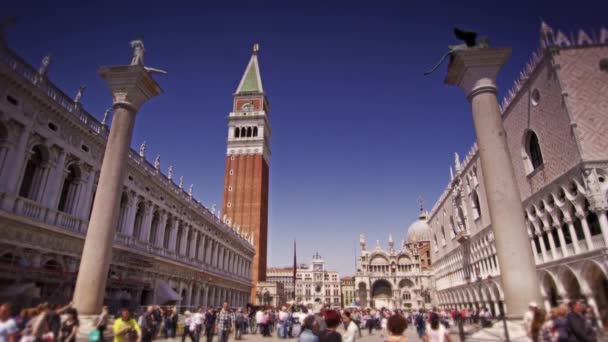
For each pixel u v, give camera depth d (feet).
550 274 129.90
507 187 61.21
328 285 588.09
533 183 138.21
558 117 118.73
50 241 96.17
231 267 266.16
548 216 130.52
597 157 107.45
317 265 601.21
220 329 76.23
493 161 63.05
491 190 62.28
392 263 429.38
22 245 86.69
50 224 94.58
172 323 99.40
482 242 189.16
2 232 82.33
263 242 371.97
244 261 304.30
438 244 295.07
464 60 68.90
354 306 219.61
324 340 28.99
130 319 47.06
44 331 41.47
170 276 161.79
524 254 57.57
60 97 103.40
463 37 72.64
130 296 125.70
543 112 127.95
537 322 44.34
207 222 215.10
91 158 116.47
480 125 66.03
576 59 118.52
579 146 108.88
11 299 67.41
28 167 96.02
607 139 109.40
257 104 411.34
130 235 133.08
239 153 386.52
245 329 131.54
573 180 112.47
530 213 143.33
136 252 131.95
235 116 402.52
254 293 333.83
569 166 113.91
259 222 359.25
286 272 597.93
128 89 75.41
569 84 115.96
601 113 112.06
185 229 184.55
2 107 84.07
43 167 98.27
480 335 57.47
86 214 113.29
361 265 434.71
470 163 200.95
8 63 86.38
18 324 49.52
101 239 66.13
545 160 128.36
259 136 393.50
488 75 68.08
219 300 234.38
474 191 199.41
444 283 278.05
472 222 203.72
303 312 118.73
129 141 74.95
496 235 60.39
